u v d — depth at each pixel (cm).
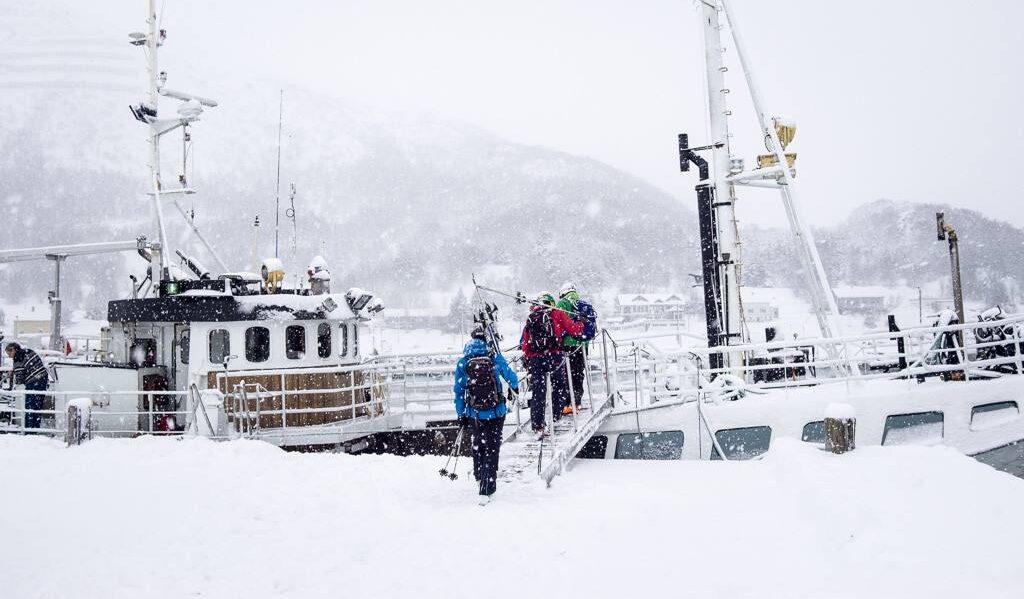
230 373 1202
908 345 1249
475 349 702
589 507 661
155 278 1498
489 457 679
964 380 1164
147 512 695
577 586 475
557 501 684
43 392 1214
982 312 1319
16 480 831
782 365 1117
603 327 1184
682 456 1129
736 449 1120
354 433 1240
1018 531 498
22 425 1280
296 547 585
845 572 468
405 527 621
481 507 670
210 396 1136
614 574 494
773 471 797
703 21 1466
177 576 527
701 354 1181
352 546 580
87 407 1066
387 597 471
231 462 898
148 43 1481
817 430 1111
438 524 624
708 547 543
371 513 672
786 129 1422
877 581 445
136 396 1241
